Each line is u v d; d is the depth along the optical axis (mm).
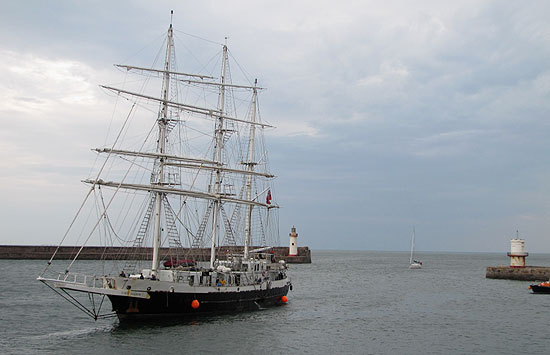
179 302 56531
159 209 62188
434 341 53531
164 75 64625
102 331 52375
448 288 114312
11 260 166000
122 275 58125
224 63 81938
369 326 61594
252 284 68125
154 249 60594
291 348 48531
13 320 58219
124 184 60188
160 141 64062
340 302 85312
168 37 65125
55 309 66125
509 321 66312
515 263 142375
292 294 96750
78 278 107438
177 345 47125
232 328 55750
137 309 54469
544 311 75688
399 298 92812
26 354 43156
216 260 76000
